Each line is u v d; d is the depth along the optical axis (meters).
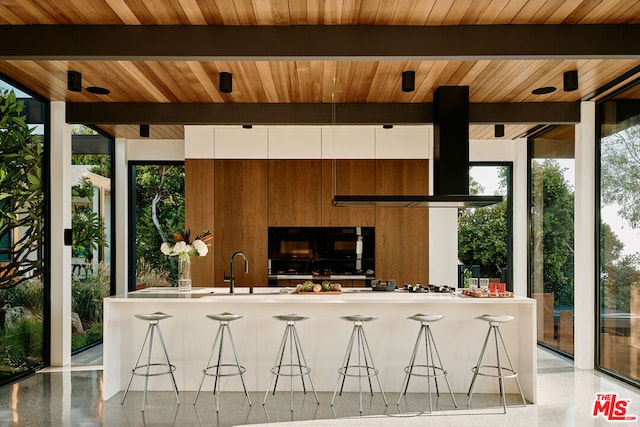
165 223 9.30
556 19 3.78
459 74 4.88
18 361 5.44
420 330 4.70
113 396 4.87
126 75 4.93
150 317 4.55
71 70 4.79
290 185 7.34
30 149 5.26
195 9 3.61
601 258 5.83
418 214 7.38
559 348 6.88
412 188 7.34
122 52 3.87
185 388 5.11
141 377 5.12
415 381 5.04
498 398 4.83
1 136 4.98
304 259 7.32
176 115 5.90
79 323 6.86
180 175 9.37
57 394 4.88
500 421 4.15
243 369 5.10
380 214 7.36
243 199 7.33
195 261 7.27
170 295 5.10
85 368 5.90
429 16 3.72
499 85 5.24
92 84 5.24
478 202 5.04
